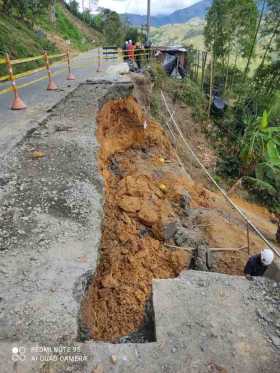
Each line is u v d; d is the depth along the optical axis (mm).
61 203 4594
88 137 6922
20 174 5301
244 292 3369
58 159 5887
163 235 6305
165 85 18141
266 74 18406
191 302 3197
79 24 46781
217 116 18234
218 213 8375
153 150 10578
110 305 4141
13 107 8648
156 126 11930
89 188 5074
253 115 16547
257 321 3021
